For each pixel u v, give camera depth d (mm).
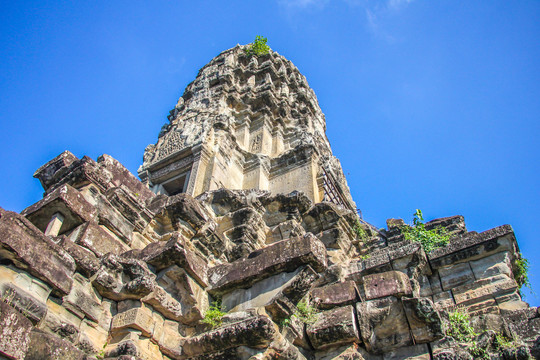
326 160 23609
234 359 7973
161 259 8742
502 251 12359
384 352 9195
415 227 16172
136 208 10734
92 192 10320
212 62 29078
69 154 11828
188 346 8336
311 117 27891
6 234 6645
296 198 15828
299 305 9578
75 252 7902
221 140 21688
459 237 13594
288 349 8414
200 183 19453
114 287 8234
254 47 29594
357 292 10055
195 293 8828
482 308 11453
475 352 9180
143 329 8000
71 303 7574
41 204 8852
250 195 15016
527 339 9742
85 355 6973
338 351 9328
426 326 8945
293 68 31031
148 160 22594
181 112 25281
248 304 8570
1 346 5688
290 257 8438
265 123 24578
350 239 16344
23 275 6867
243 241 13438
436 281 12586
